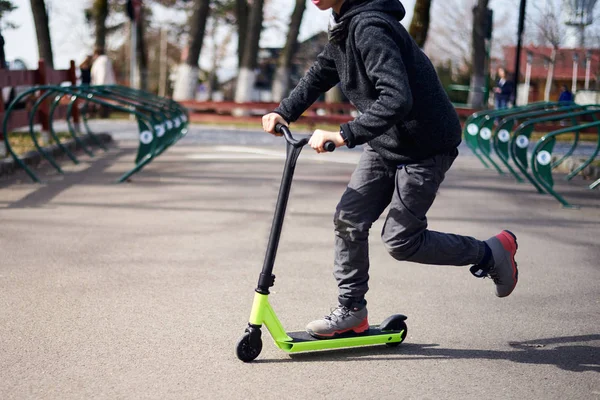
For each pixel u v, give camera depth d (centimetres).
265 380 322
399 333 370
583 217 784
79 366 334
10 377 319
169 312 419
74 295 448
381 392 312
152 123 945
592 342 385
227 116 2161
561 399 309
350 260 354
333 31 329
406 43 325
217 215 728
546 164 867
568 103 1130
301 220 714
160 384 314
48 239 603
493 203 860
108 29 4269
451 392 314
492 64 4053
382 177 347
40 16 2252
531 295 477
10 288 460
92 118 2191
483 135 1159
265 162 1185
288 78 2683
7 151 1002
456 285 497
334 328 356
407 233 345
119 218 699
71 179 945
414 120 331
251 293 462
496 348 373
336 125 2116
